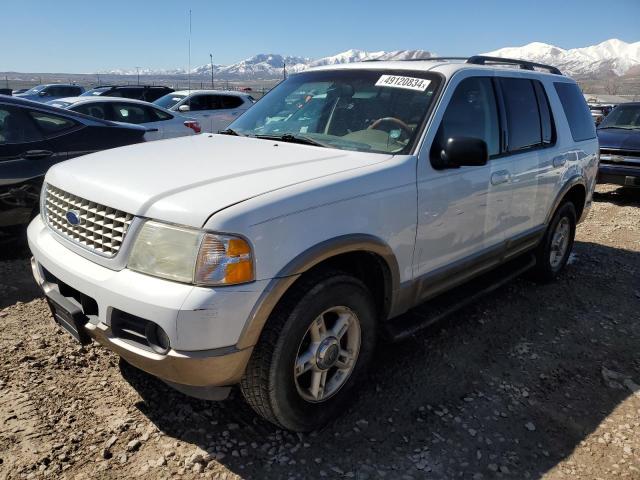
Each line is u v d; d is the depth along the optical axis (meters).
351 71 3.75
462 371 3.42
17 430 2.61
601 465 2.62
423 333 3.92
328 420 2.79
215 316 2.15
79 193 2.60
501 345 3.80
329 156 2.94
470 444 2.72
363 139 3.22
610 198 9.92
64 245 2.70
